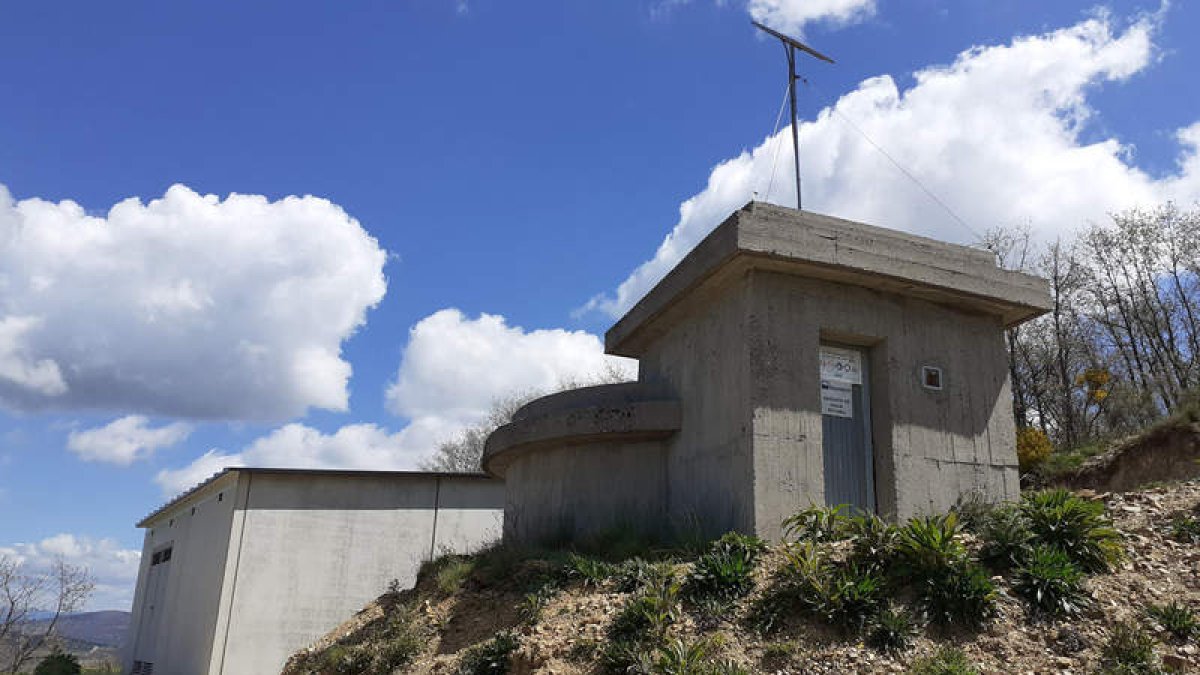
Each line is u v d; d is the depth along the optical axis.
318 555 21.56
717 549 8.70
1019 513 8.38
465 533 22.73
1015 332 28.52
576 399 13.25
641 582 8.37
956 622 7.07
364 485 22.48
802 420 9.88
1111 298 29.30
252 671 20.27
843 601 7.17
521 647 7.82
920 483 10.25
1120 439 19.84
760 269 10.19
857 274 10.34
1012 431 11.09
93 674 34.25
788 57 12.43
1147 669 6.25
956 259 10.98
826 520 8.77
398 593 12.07
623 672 6.95
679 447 11.41
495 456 13.61
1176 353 27.64
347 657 9.85
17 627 36.88
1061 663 6.46
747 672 6.64
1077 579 7.43
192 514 26.06
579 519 11.98
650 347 13.06
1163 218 28.84
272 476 21.88
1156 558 7.92
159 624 26.94
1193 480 10.47
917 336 10.88
